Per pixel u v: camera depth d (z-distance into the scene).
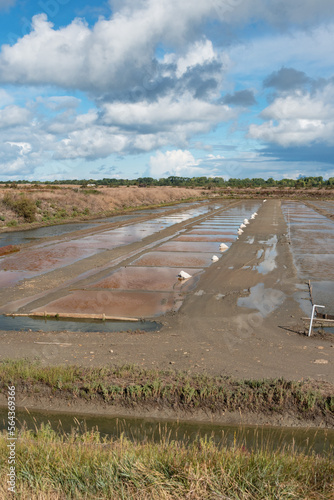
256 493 4.00
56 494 4.04
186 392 7.41
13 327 11.95
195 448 4.80
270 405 7.11
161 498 3.94
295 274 17.91
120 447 4.82
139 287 16.14
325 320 11.61
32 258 22.55
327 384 7.63
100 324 12.10
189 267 19.75
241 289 15.58
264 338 10.38
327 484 4.14
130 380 7.99
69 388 7.83
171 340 10.36
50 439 5.15
